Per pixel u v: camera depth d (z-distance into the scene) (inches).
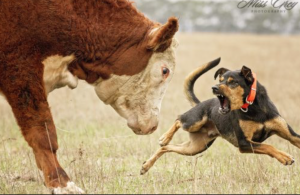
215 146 500.4
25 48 327.6
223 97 367.9
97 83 367.6
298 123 591.8
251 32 4453.7
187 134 560.4
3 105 729.6
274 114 364.5
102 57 357.1
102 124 614.9
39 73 333.1
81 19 346.3
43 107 335.3
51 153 334.0
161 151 412.2
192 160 440.5
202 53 1769.2
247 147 364.2
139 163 449.1
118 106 375.6
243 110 362.9
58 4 335.3
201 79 1078.4
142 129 377.4
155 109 374.9
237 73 365.7
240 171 382.6
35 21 327.9
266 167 398.0
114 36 356.8
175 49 373.4
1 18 321.1
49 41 333.1
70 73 353.7
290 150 452.4
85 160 423.5
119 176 397.4
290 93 863.1
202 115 403.9
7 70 326.3
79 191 323.9
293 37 2743.6
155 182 368.8
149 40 358.9
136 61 362.0
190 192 334.6
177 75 1169.4
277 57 1692.9
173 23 347.6
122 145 505.4
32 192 335.9
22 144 521.0
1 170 416.5
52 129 337.4
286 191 336.5
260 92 364.2
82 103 759.1
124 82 365.4
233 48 2009.1
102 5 355.3
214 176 373.7
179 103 779.4
